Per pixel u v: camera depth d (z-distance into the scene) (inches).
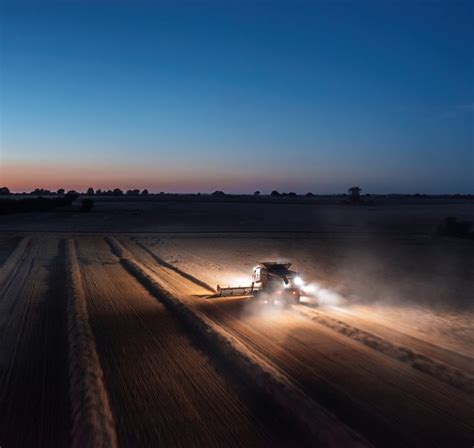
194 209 5032.0
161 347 626.2
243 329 708.0
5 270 1315.2
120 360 573.3
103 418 407.2
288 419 414.9
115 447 365.1
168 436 384.8
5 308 868.0
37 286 1103.0
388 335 688.4
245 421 411.2
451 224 2709.2
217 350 608.7
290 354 589.3
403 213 4815.5
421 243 2300.7
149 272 1315.2
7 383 501.4
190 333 698.2
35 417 421.4
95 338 669.3
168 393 471.8
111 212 4335.6
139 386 490.3
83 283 1151.0
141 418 417.1
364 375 519.5
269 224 3373.5
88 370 513.0
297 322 756.0
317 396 461.1
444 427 401.1
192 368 544.1
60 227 2866.6
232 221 3587.6
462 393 471.8
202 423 407.5
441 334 715.4
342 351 603.2
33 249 1855.3
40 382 505.0
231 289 987.3
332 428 383.2
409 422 409.4
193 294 1031.6
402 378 511.5
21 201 4234.7
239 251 1921.8
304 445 371.6
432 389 481.7
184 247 2039.9
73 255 1654.8
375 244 2241.6
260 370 512.7
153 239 2335.1
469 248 2106.3
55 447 369.4
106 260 1604.3
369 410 431.8
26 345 637.3
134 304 909.8
